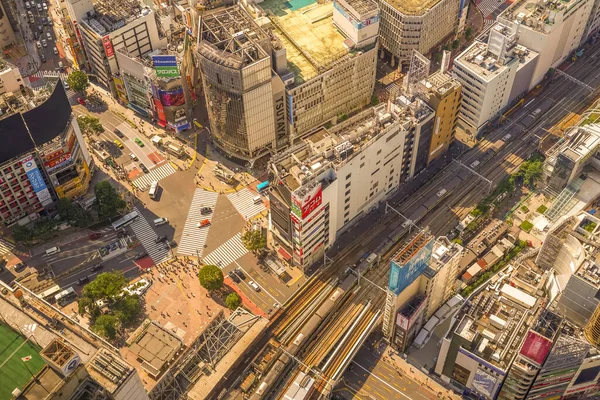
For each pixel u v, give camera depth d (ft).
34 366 654.94
